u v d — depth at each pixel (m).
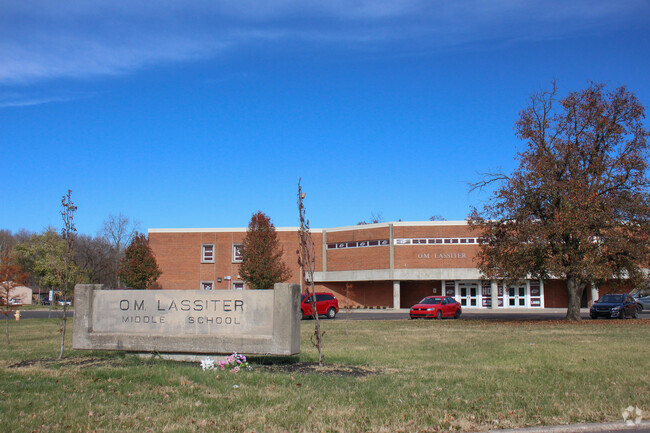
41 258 53.00
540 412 7.54
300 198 11.60
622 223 24.97
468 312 43.03
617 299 30.92
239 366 10.41
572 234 24.73
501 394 8.55
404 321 28.89
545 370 10.84
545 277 27.17
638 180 25.08
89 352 13.15
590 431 6.86
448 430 6.72
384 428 6.71
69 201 12.86
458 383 9.41
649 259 25.03
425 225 46.53
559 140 25.95
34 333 21.08
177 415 7.16
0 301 18.00
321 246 51.00
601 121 25.33
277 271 38.06
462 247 46.16
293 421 6.93
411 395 8.38
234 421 6.91
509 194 26.19
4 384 9.06
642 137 25.53
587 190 24.94
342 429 6.65
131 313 11.67
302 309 32.19
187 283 48.88
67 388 8.72
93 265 57.25
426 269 46.03
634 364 11.62
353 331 21.38
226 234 49.06
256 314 11.03
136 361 11.15
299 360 11.85
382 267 46.84
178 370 9.99
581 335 18.86
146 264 44.03
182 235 49.38
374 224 47.81
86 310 11.81
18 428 6.53
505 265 26.23
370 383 9.20
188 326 11.34
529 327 23.23
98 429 6.55
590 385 9.26
